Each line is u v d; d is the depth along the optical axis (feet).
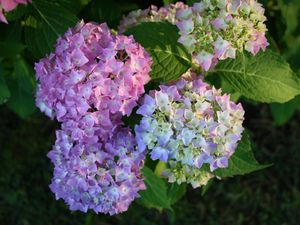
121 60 1.47
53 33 1.74
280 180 3.22
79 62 1.43
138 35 1.58
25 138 3.25
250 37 1.49
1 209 3.10
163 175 1.66
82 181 1.55
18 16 1.74
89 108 1.46
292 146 3.30
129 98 1.46
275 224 3.12
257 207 3.15
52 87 1.46
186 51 1.57
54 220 3.06
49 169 3.17
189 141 1.44
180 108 1.45
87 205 1.60
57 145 1.56
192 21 1.49
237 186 3.18
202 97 1.49
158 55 1.57
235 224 3.11
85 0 1.81
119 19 1.97
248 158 1.60
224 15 1.47
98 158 1.52
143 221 3.04
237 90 1.61
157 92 1.44
